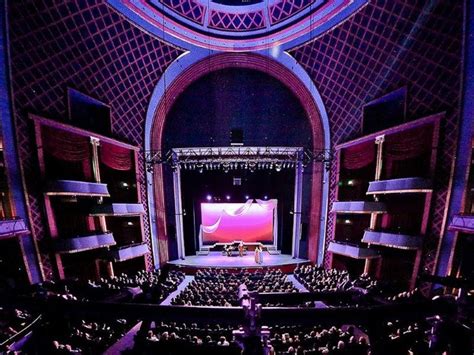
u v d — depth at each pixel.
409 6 13.43
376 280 15.02
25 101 12.54
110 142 17.08
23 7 12.05
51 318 2.41
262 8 17.05
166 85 20.56
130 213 17.67
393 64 15.04
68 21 13.77
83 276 15.94
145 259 19.45
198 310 2.18
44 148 13.41
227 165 21.94
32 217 12.65
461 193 11.93
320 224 20.83
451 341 2.21
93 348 7.85
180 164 22.75
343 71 17.95
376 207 15.89
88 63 15.41
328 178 20.27
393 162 15.69
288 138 21.91
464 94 11.87
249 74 21.77
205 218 24.75
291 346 7.81
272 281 15.35
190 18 16.86
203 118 22.02
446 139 12.61
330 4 14.95
